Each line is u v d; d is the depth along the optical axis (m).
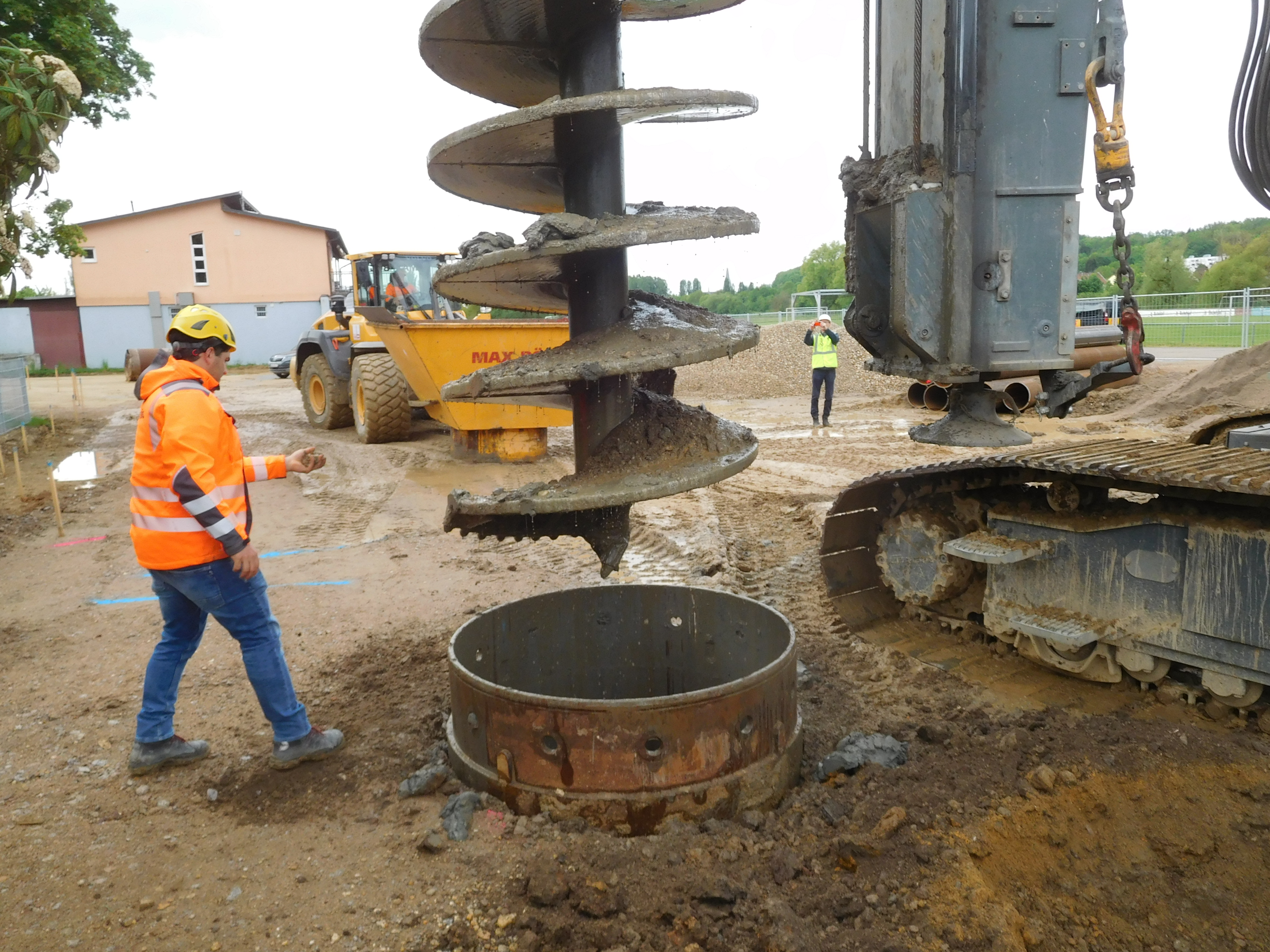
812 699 4.14
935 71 3.26
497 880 2.75
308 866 2.89
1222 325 22.02
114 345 35.91
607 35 3.08
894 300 3.33
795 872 2.78
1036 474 3.98
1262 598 3.35
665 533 7.02
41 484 10.08
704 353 2.86
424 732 3.80
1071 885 2.89
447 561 6.56
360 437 12.12
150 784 3.46
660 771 2.97
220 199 35.72
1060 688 4.11
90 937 2.58
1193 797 3.13
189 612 3.49
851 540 5.12
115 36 18.42
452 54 3.28
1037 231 3.26
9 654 4.87
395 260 12.55
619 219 2.96
